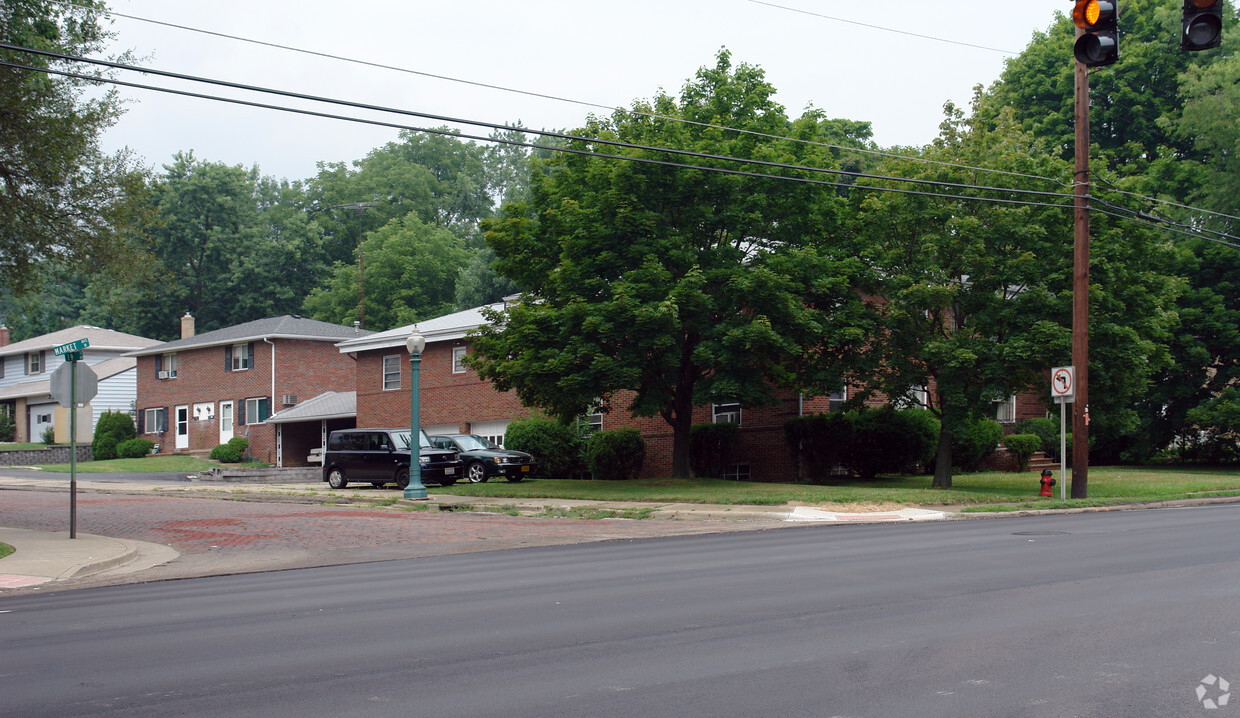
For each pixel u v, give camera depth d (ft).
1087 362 75.87
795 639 24.07
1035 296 79.56
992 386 80.23
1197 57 144.56
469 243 301.84
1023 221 81.05
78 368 57.31
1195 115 126.52
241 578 42.52
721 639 24.31
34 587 41.37
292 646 25.09
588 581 35.94
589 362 81.76
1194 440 131.54
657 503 77.56
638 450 110.93
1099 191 83.25
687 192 83.56
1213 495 80.89
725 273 83.20
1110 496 78.33
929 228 84.84
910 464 104.01
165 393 178.91
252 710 18.93
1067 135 145.18
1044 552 40.57
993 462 115.44
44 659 24.35
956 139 86.48
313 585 38.37
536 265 90.48
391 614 29.78
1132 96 142.92
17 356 209.15
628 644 24.04
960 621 25.81
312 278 286.25
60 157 59.67
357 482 108.47
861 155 201.98
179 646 25.58
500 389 92.94
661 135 83.25
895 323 83.30
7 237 61.36
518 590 34.27
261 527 63.77
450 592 34.45
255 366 164.76
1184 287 115.03
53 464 155.94
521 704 18.85
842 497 75.82
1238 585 30.71
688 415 96.07
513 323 86.89
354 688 20.43
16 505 81.82
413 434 86.17
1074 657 21.63
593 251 85.56
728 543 49.78
